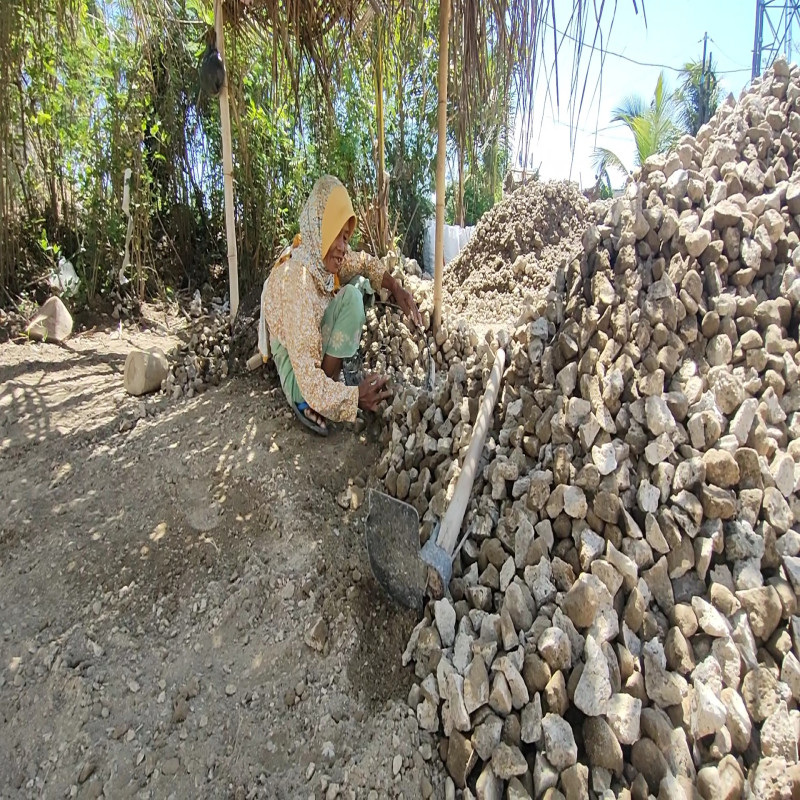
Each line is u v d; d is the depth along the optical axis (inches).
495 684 57.5
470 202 236.7
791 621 61.3
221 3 113.0
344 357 94.3
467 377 95.3
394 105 179.2
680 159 97.9
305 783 58.3
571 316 86.1
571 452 72.3
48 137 143.6
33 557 80.0
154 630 71.5
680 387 75.7
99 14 145.5
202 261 168.2
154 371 109.6
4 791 60.1
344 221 90.5
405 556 71.1
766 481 69.1
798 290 82.0
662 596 63.5
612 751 53.5
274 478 85.5
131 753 61.2
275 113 151.0
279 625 70.4
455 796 56.2
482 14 85.3
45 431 100.8
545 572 65.2
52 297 136.4
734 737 55.4
